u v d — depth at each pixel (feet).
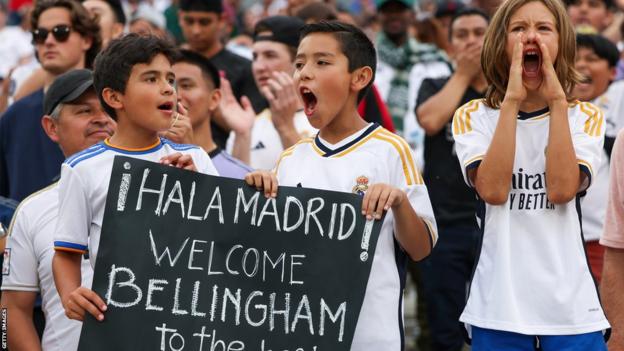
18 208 32.24
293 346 27.63
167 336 27.43
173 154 28.43
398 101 62.44
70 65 44.45
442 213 48.16
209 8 52.85
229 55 53.78
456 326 48.11
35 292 32.07
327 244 27.89
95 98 34.37
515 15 29.71
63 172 28.40
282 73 41.11
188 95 38.60
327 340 27.53
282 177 30.09
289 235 28.07
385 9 63.98
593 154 28.91
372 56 29.99
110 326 27.20
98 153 28.71
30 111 43.50
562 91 28.68
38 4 44.78
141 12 64.80
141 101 28.48
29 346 31.55
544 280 28.81
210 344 27.58
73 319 27.84
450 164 48.19
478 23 48.08
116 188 27.78
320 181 29.35
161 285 27.61
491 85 30.37
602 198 41.52
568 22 29.78
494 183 28.76
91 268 30.22
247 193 28.32
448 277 47.98
